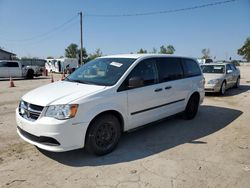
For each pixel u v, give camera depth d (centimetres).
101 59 538
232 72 1280
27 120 393
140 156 425
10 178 352
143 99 482
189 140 505
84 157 420
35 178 352
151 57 529
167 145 476
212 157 421
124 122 453
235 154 435
